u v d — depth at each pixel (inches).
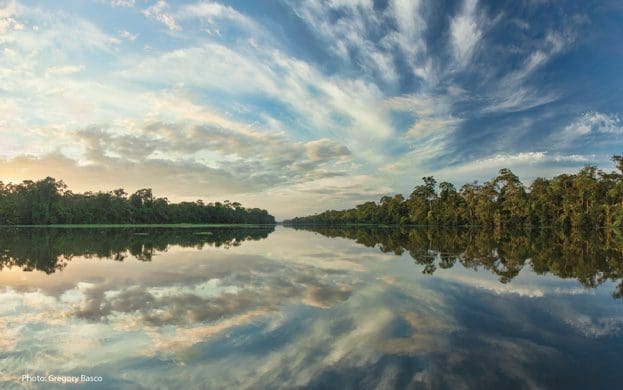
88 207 4252.0
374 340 297.1
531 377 234.7
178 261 799.1
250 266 719.1
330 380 225.8
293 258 868.6
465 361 257.6
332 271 655.8
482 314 378.9
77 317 360.5
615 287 527.2
